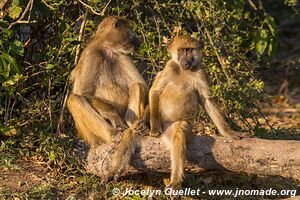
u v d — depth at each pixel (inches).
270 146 459.5
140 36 578.9
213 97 516.1
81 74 501.4
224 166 467.8
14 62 495.8
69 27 531.5
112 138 478.9
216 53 577.3
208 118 595.8
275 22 666.8
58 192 480.7
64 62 543.5
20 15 533.0
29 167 510.9
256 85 583.2
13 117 552.7
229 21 632.4
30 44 558.9
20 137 537.6
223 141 464.4
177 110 487.2
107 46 510.0
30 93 560.4
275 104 804.0
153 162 463.8
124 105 510.3
